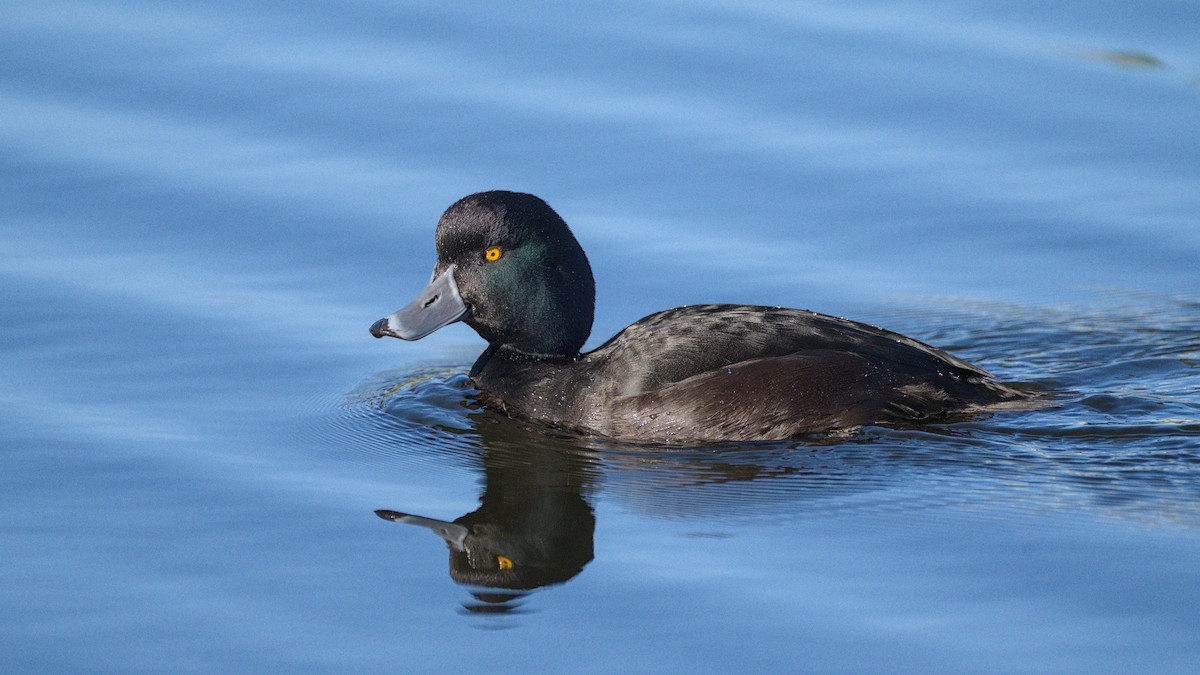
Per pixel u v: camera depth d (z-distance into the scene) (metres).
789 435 12.23
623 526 10.71
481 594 9.72
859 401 12.22
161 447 12.07
